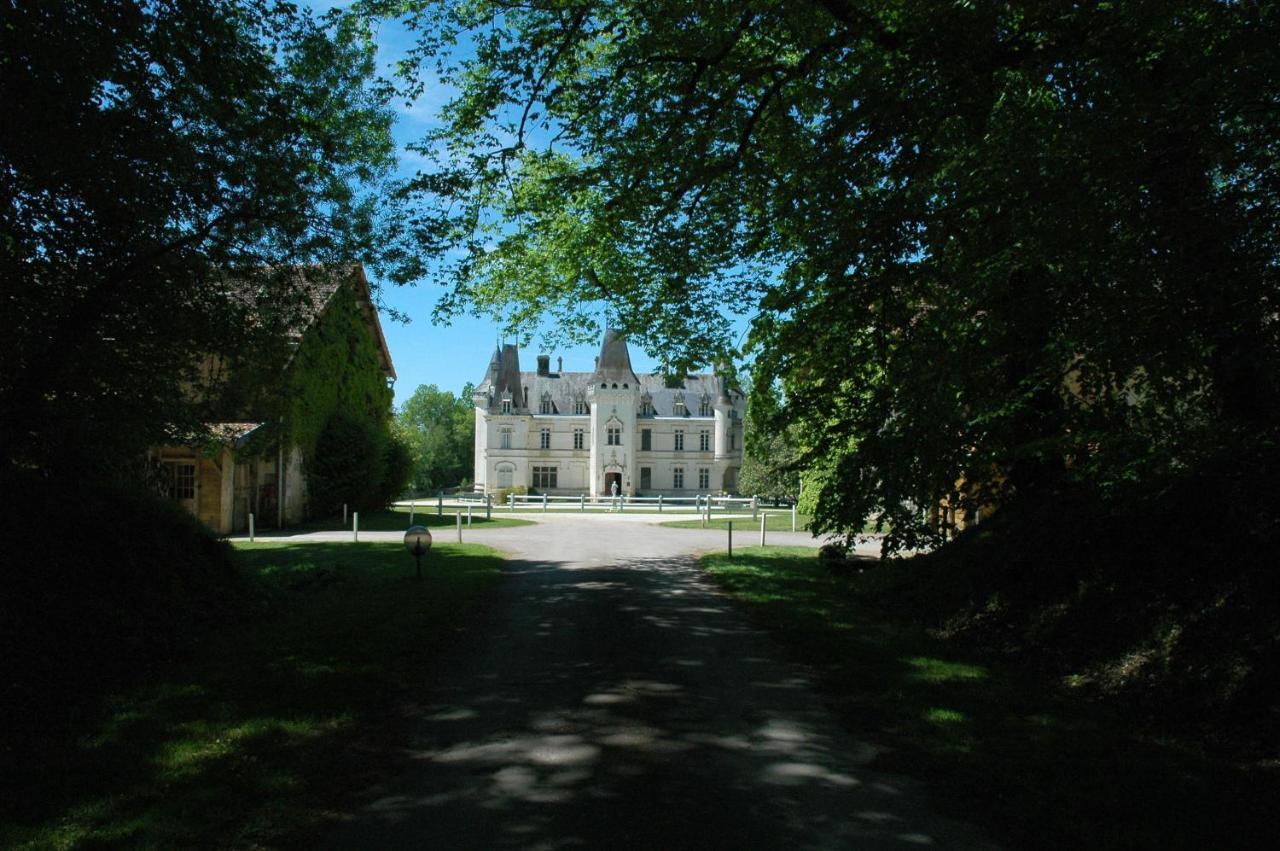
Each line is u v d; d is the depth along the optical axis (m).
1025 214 6.57
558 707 6.79
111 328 10.59
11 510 8.58
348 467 33.19
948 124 7.61
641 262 17.03
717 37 10.11
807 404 9.98
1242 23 5.72
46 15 7.64
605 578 14.90
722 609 11.59
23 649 7.14
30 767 5.23
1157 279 6.35
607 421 83.25
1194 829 4.39
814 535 9.51
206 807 4.65
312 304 13.12
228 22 9.67
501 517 36.62
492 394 86.38
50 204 9.23
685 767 5.41
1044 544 9.50
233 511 27.62
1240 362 6.44
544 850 4.17
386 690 7.21
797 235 9.27
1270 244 5.98
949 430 8.48
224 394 13.27
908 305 8.41
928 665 8.20
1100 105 6.29
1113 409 8.40
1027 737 5.97
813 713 6.64
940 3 7.10
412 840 4.29
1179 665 6.80
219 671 7.75
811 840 4.29
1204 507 7.68
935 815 4.62
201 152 10.43
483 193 12.31
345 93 12.57
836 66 9.56
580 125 11.52
